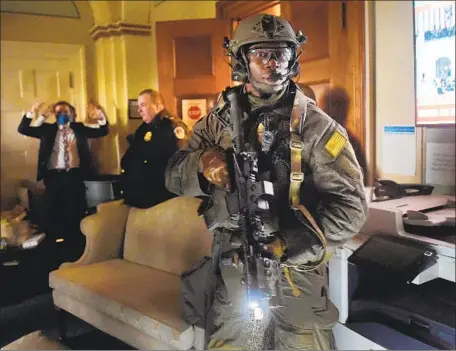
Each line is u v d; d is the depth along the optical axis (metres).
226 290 1.57
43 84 4.91
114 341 2.50
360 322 2.08
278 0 3.37
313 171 1.44
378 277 2.12
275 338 1.56
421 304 1.98
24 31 4.79
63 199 3.83
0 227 3.03
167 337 2.04
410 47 2.64
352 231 1.42
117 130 4.86
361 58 2.82
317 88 3.09
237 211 1.45
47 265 2.79
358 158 2.86
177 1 4.52
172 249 2.66
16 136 4.73
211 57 4.02
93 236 2.84
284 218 1.42
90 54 5.12
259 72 1.39
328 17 2.96
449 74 2.38
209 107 4.06
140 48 4.89
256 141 1.46
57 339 2.39
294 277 1.53
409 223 2.01
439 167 2.54
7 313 2.53
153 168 3.04
